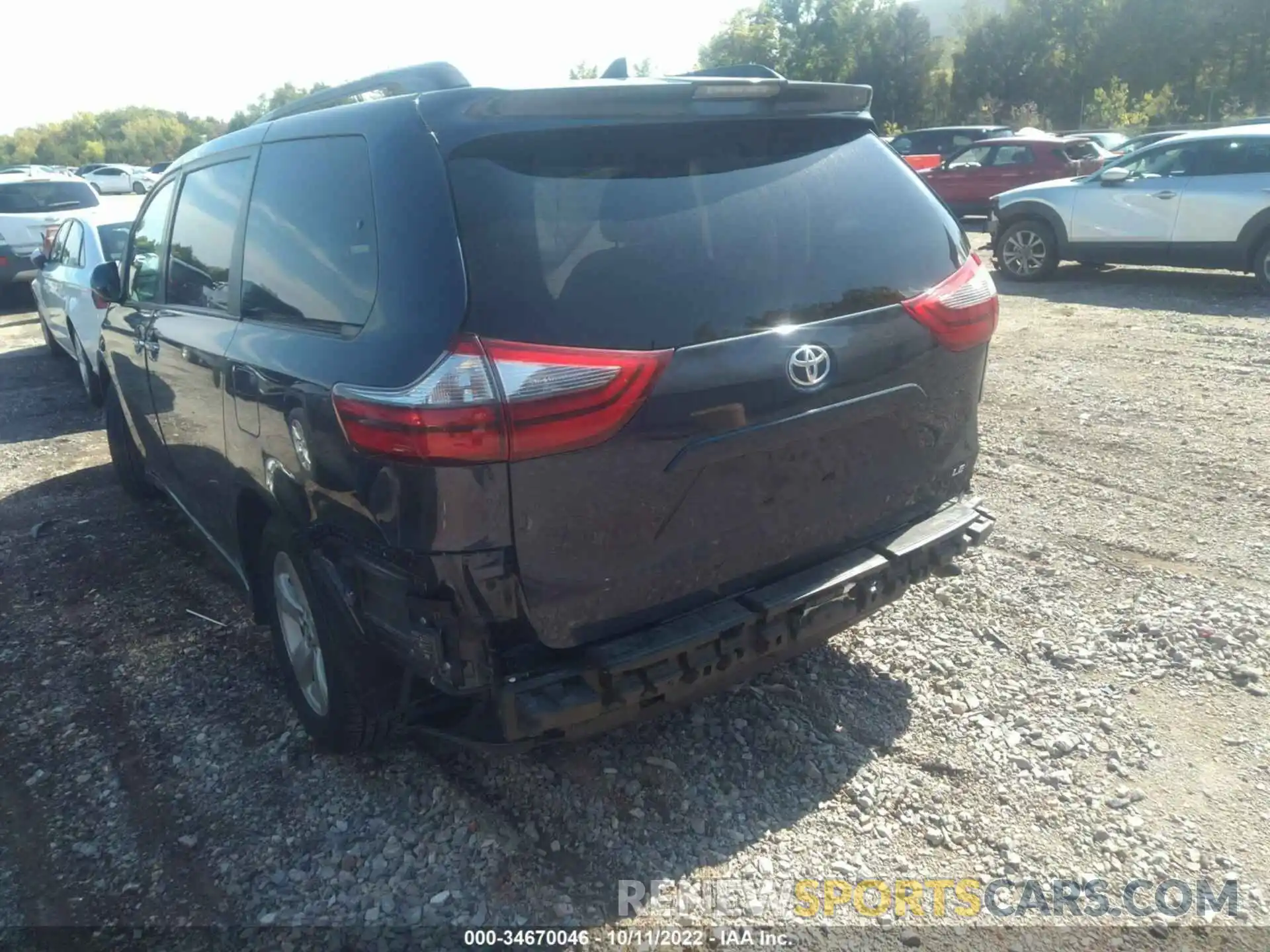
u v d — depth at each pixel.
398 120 2.76
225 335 3.53
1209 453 6.03
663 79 3.00
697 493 2.72
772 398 2.77
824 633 3.08
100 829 3.20
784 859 2.94
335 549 2.91
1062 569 4.61
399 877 2.92
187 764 3.51
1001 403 7.29
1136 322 10.07
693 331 2.65
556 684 2.62
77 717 3.86
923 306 3.14
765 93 2.99
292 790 3.34
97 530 5.81
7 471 6.98
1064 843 2.96
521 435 2.42
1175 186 11.67
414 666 2.67
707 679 2.85
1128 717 3.52
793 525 2.97
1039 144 18.20
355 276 2.80
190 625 4.57
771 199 2.94
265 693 3.95
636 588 2.71
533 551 2.53
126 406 5.35
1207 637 3.97
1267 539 4.82
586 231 2.63
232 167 3.81
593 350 2.50
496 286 2.49
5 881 2.99
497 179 2.61
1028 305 11.34
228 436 3.56
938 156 22.42
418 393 2.43
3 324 13.70
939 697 3.67
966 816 3.08
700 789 3.24
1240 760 3.28
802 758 3.37
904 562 3.20
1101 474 5.78
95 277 5.21
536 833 3.07
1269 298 11.10
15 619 4.73
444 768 3.40
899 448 3.20
